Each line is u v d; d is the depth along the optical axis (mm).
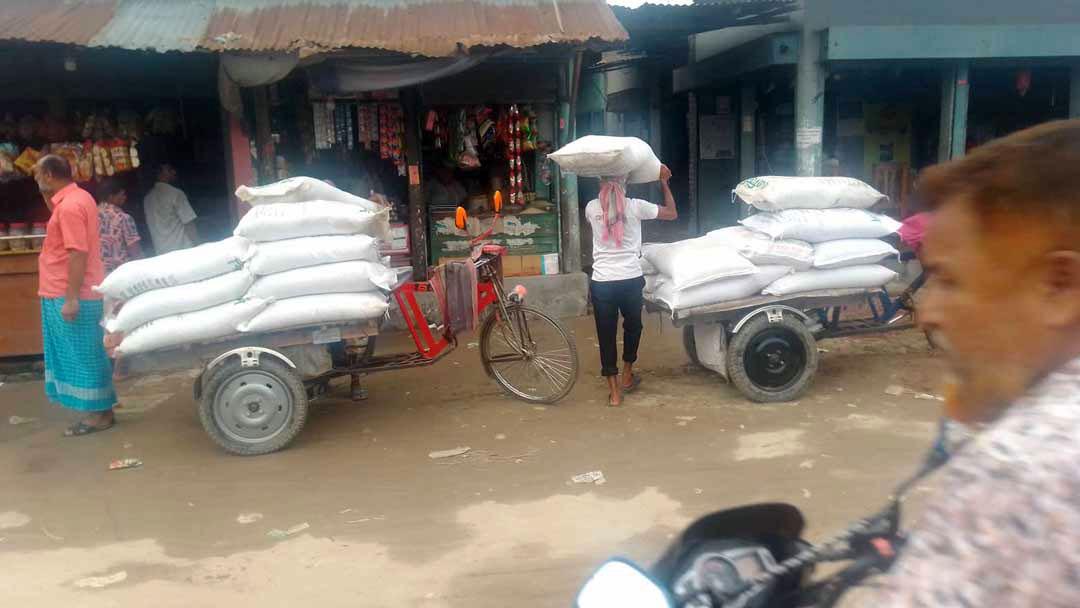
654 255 6023
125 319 5012
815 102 9836
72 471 5035
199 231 9133
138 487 4750
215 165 9039
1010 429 855
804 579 1612
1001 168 925
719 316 5695
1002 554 796
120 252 7539
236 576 3689
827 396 5859
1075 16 9805
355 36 7160
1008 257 923
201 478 4859
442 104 8336
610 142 5441
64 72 7973
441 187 8789
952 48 9508
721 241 5934
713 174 13688
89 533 4172
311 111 8359
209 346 5191
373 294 5328
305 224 5195
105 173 7883
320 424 5762
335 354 5730
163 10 7422
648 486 4477
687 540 1618
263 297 5105
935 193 1014
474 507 4320
